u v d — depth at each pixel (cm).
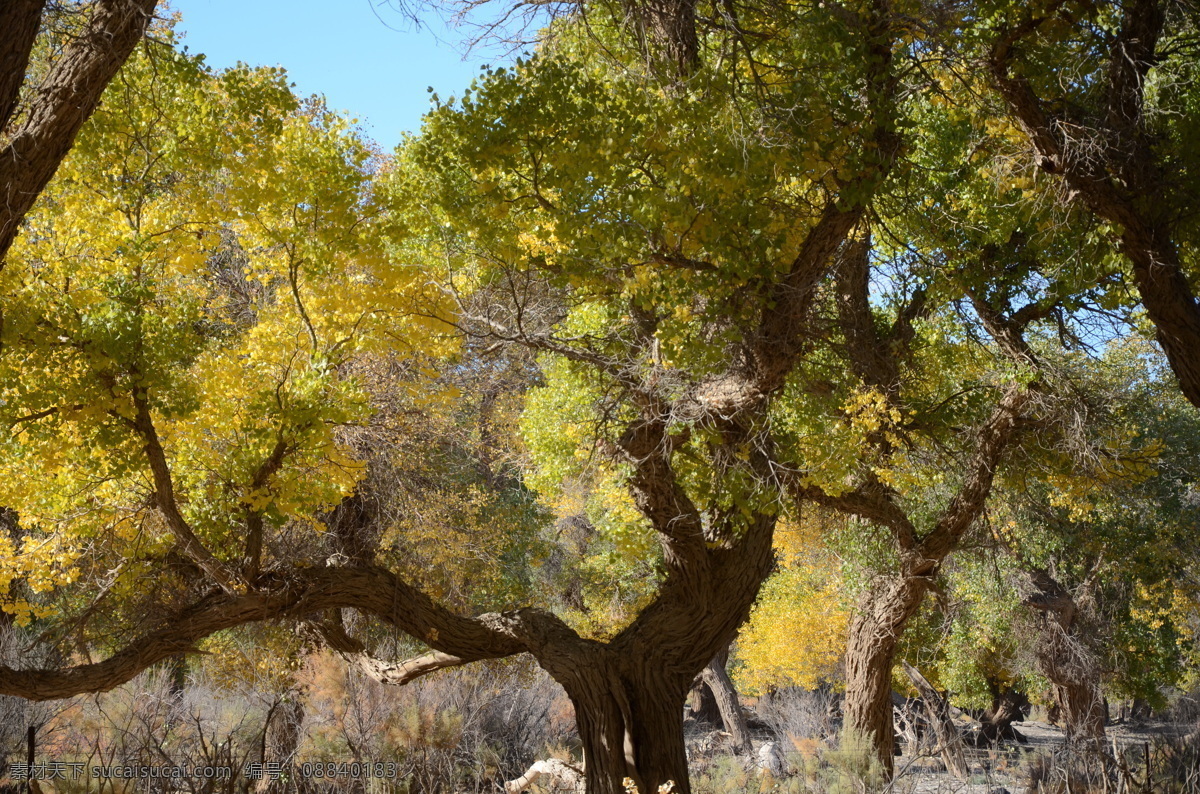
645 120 628
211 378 686
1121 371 1395
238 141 634
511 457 1429
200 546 668
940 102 860
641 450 800
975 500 1138
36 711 922
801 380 844
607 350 799
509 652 819
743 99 630
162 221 629
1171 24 702
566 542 1836
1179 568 1524
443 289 739
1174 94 704
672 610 827
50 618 970
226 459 678
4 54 377
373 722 922
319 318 698
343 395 683
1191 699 1741
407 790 834
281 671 1043
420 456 1265
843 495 1126
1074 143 655
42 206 604
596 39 688
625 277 615
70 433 605
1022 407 1055
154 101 577
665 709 790
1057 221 753
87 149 588
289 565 780
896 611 1221
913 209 805
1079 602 1535
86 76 436
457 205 641
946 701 1611
